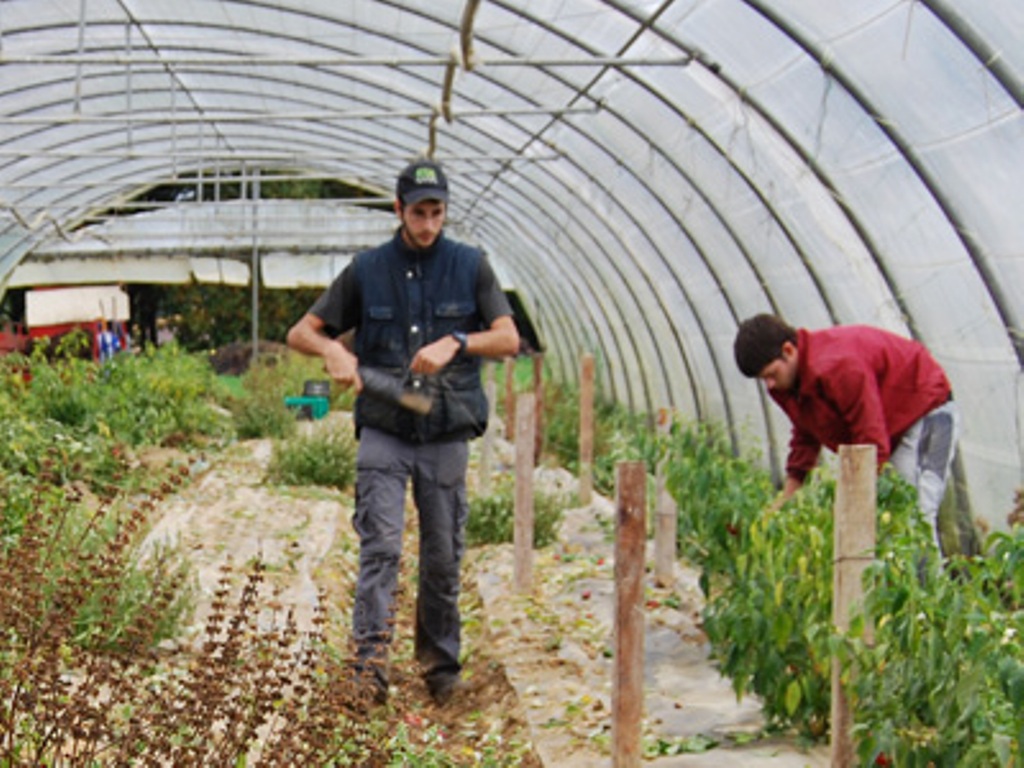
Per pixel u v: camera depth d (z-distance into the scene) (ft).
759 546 17.20
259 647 12.72
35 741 11.28
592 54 33.86
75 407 43.68
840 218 27.96
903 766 13.39
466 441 19.63
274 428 58.49
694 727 18.39
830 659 15.65
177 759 11.43
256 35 44.29
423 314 19.06
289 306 111.04
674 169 37.55
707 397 46.11
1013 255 22.07
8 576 12.63
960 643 12.96
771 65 26.91
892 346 18.24
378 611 18.60
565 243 62.39
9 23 41.09
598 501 39.34
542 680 20.88
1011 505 23.50
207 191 112.16
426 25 39.01
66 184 64.49
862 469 14.25
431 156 51.98
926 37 20.93
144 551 25.86
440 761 16.90
